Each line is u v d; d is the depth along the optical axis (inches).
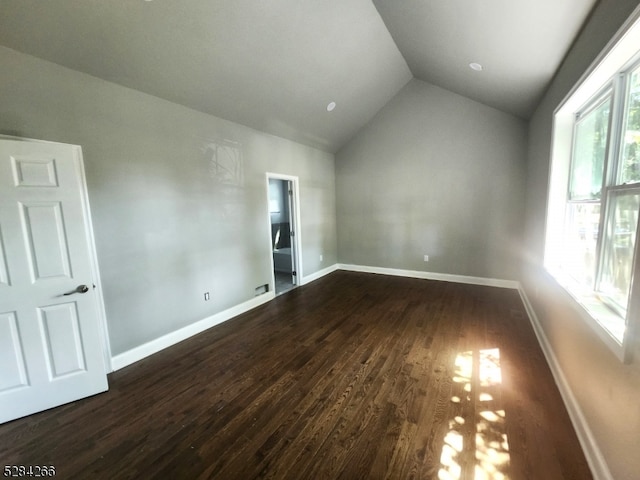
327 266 232.5
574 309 76.2
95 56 88.6
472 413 76.1
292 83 137.6
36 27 75.8
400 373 95.0
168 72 103.9
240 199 152.1
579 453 63.6
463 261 194.4
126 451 67.8
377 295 175.2
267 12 98.1
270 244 173.3
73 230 85.2
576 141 102.3
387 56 153.9
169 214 118.7
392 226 216.8
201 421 76.6
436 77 169.8
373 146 215.3
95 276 96.9
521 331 123.6
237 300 152.3
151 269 113.2
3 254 76.7
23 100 81.2
